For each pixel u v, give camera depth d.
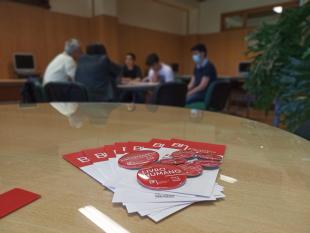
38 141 0.61
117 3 5.76
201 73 3.10
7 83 3.49
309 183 0.38
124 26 6.07
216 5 7.19
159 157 0.46
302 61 1.13
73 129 0.74
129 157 0.45
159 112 1.07
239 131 0.72
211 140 0.62
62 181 0.38
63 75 2.62
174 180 0.36
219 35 7.23
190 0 7.12
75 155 0.50
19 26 4.25
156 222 0.28
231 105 5.28
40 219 0.29
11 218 0.29
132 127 0.77
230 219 0.29
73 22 5.00
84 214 0.30
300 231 0.27
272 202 0.33
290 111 1.19
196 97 2.95
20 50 4.30
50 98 2.16
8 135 0.67
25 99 2.57
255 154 0.51
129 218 0.29
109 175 0.39
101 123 0.83
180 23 7.66
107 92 2.51
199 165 0.42
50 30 4.67
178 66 7.41
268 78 1.37
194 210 0.30
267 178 0.40
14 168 0.44
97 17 5.16
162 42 7.13
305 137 0.71
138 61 6.51
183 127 0.77
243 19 6.82
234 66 7.04
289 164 0.46
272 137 0.65
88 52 2.54
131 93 3.21
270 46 1.33
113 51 5.32
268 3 6.37
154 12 6.81
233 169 0.43
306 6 1.20
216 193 0.34
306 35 1.25
